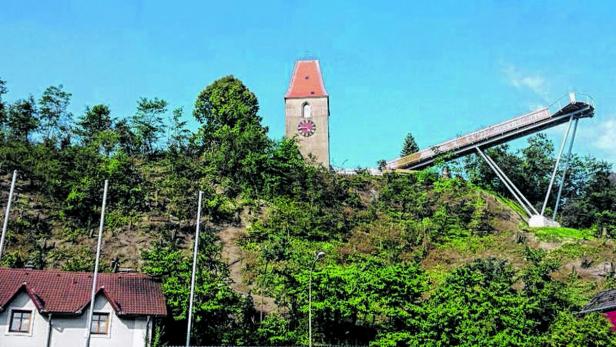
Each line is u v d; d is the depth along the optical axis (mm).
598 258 103000
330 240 105750
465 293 69438
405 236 109188
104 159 115125
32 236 93875
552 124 130750
